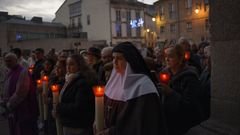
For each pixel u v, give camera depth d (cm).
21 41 3959
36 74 659
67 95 350
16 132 484
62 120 350
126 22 4541
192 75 289
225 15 412
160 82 282
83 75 350
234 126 402
